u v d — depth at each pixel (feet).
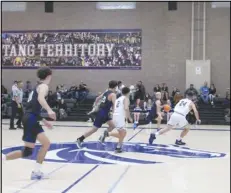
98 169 19.39
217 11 65.31
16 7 70.95
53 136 36.37
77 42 69.41
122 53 68.08
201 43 65.67
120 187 15.19
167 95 59.41
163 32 66.80
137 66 67.62
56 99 60.90
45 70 16.31
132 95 59.98
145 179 16.94
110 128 26.43
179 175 17.97
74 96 64.64
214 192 14.44
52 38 70.18
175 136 37.40
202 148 28.58
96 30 68.80
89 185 15.51
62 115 59.47
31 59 70.85
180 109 29.66
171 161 22.31
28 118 16.25
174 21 66.44
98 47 68.80
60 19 69.87
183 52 66.23
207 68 65.41
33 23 70.64
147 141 33.01
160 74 67.00
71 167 19.94
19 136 34.60
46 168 19.54
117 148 25.75
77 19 69.36
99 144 30.25
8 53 71.51
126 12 67.87
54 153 25.21
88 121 57.77
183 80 66.33
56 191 14.32
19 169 18.97
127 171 18.90
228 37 65.05
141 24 67.46
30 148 16.30
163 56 66.85
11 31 71.36
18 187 14.93
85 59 69.15
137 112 50.72
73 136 36.45
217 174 18.29
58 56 70.03
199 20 65.67
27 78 71.10
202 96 61.46
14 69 71.41
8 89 71.46
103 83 68.69
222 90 65.26
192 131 43.55
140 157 23.80
